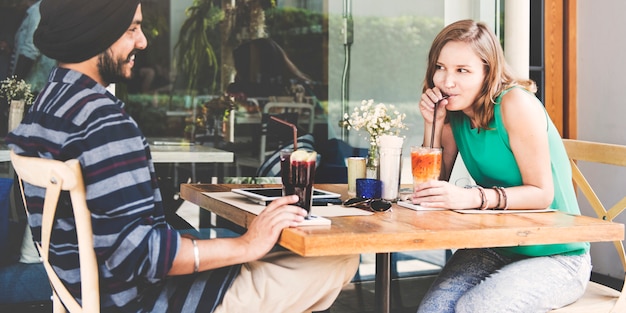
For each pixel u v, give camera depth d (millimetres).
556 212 1801
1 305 3072
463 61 1918
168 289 1521
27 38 3232
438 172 1873
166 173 3531
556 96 3955
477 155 2029
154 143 3572
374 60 3775
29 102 3240
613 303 1866
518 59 3621
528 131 1843
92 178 1363
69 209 1435
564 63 3963
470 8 3873
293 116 3752
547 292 1765
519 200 1801
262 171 3734
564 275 1811
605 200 3725
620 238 1629
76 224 1364
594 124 3824
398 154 1961
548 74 3938
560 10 3941
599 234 1606
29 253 3133
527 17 3627
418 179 1863
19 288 3105
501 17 3805
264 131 3740
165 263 1403
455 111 2104
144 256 1388
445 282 2000
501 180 2004
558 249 1848
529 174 1853
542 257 1861
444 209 1793
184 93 3631
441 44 1972
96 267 1395
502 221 1613
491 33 1941
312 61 3754
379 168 1972
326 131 3752
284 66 3744
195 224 3578
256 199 1840
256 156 3734
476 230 1489
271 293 1575
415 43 3828
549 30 3930
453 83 1939
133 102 3539
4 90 3193
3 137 3182
